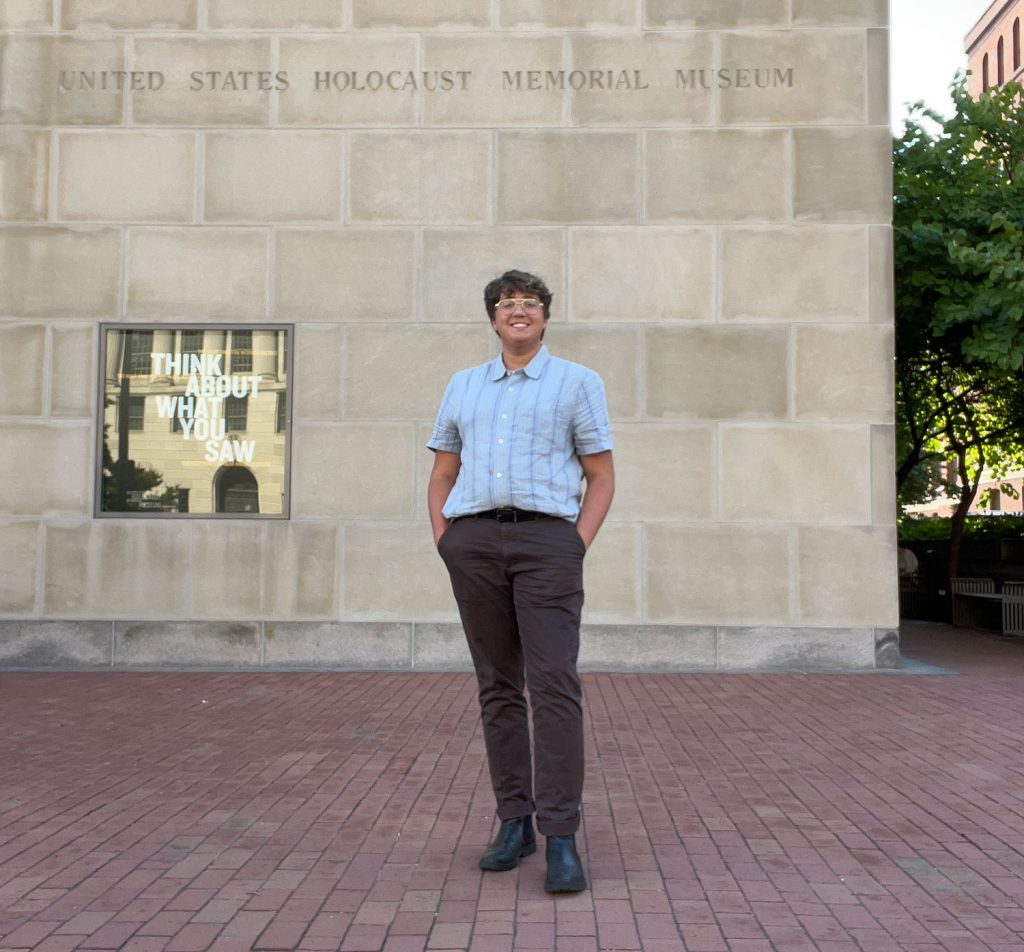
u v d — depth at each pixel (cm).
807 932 352
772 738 664
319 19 991
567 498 395
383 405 970
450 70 988
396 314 976
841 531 951
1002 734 675
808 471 954
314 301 977
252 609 959
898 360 1384
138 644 956
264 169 985
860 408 957
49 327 977
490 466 392
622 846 446
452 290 977
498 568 391
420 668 950
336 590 959
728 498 955
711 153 977
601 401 406
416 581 957
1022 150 1208
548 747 389
